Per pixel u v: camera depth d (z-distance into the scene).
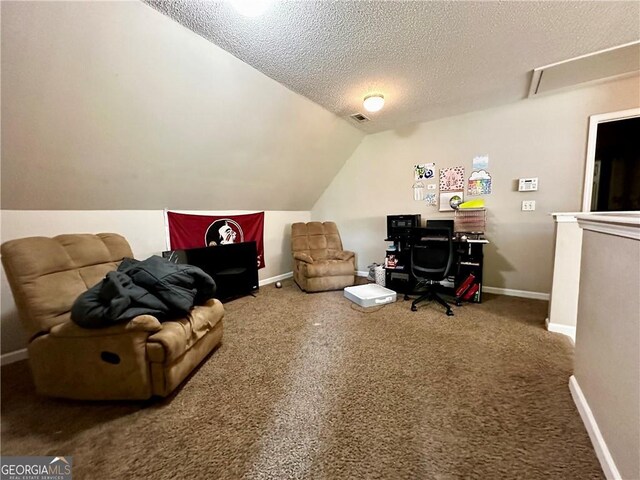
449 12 1.61
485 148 3.27
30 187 1.95
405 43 1.90
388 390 1.56
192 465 1.11
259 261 4.02
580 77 2.48
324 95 2.72
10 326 1.98
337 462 1.11
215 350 2.06
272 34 1.78
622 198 2.64
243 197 3.62
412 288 3.44
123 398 1.46
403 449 1.17
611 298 1.09
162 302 1.65
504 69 2.30
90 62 1.60
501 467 1.07
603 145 2.71
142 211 2.76
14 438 1.26
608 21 1.70
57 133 1.79
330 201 4.70
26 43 1.39
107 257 2.01
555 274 2.23
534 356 1.89
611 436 1.03
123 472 1.08
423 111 3.25
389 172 4.04
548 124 2.90
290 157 3.50
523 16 1.65
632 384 0.91
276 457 1.14
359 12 1.59
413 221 3.45
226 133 2.60
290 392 1.56
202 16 1.60
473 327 2.38
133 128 2.06
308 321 2.61
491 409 1.39
